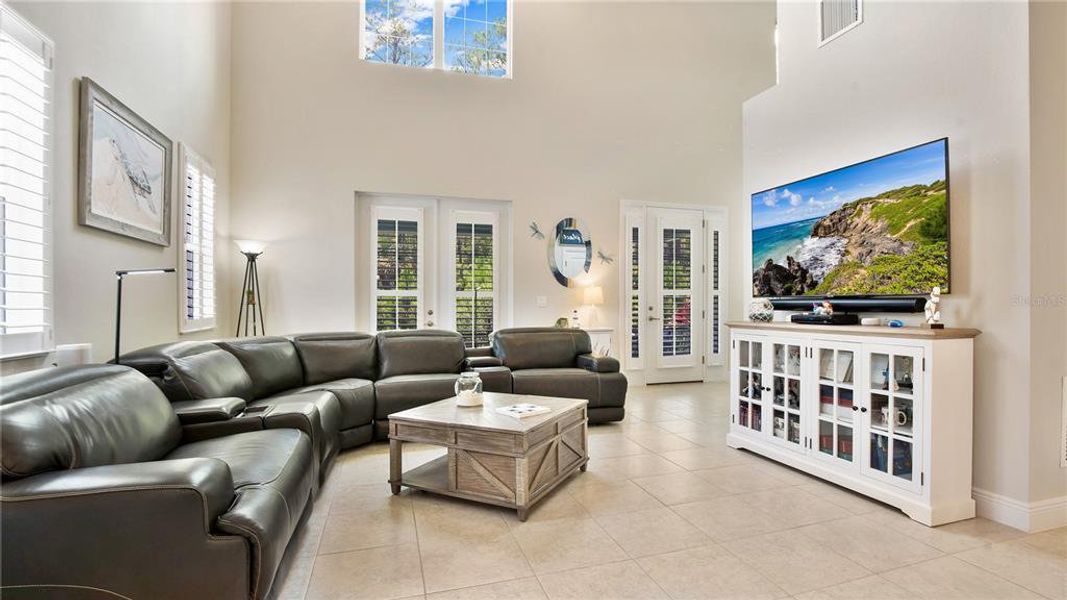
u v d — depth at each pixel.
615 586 1.81
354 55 5.34
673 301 6.44
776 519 2.38
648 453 3.45
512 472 2.42
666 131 6.39
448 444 2.58
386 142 5.41
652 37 6.35
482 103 5.71
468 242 5.77
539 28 5.93
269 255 5.10
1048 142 2.29
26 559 1.28
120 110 2.84
